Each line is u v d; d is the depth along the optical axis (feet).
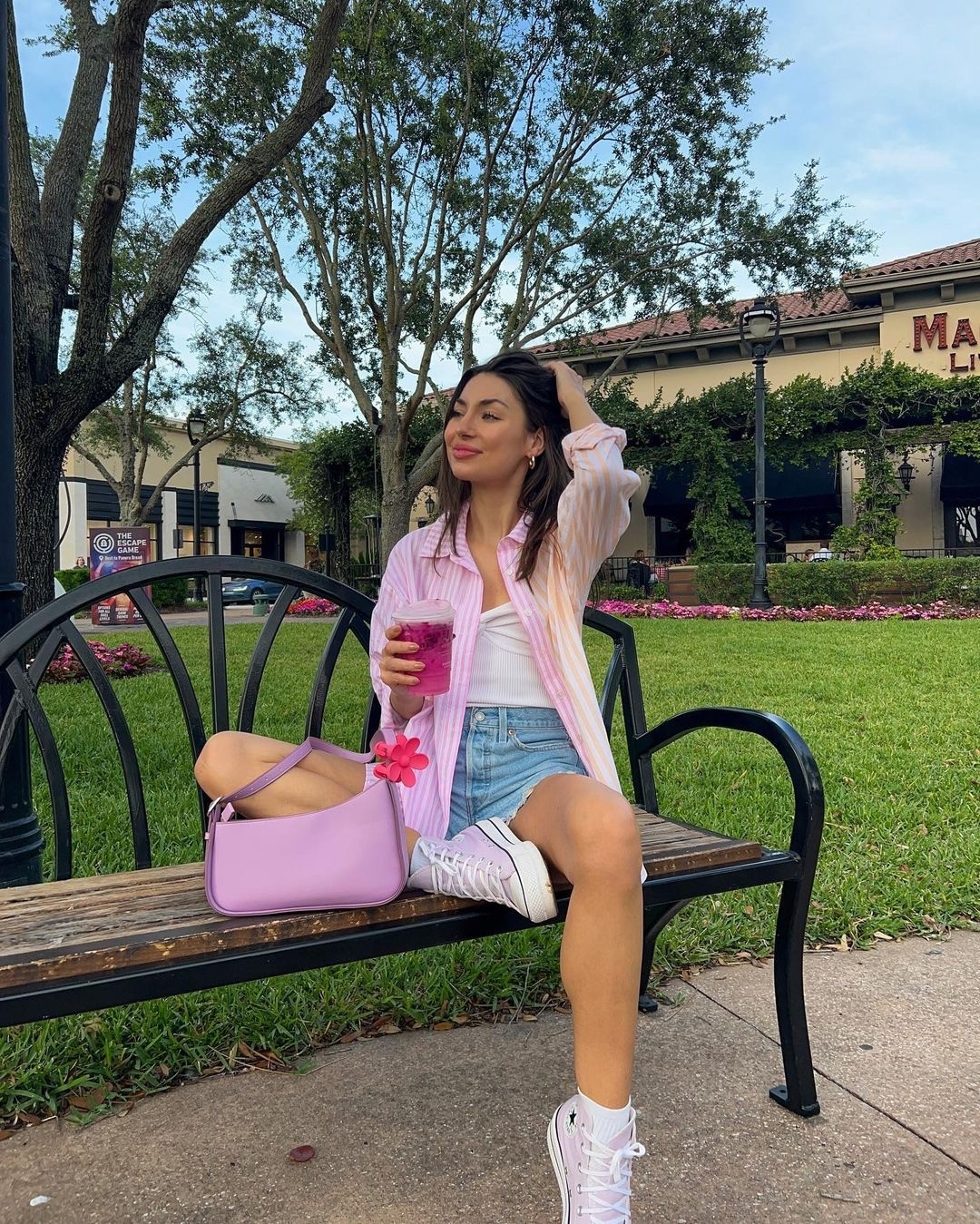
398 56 41.50
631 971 4.45
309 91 22.08
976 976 8.20
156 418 89.66
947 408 61.62
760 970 8.38
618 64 41.93
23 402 20.30
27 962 4.13
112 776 14.25
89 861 10.03
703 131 44.39
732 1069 6.61
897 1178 5.35
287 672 27.09
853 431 66.69
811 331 67.36
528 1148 5.66
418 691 5.36
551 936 8.57
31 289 20.59
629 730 7.78
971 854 10.88
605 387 67.41
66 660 26.91
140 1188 5.32
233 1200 5.20
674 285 50.37
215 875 4.75
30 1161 5.59
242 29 40.06
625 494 6.02
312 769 5.56
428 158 45.70
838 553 63.10
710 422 68.44
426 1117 6.01
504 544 6.08
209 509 121.90
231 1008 7.25
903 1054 6.83
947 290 62.39
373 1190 5.27
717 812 12.33
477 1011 7.54
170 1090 6.41
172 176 43.09
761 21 41.60
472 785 5.72
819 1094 6.27
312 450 80.64
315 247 50.08
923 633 36.22
